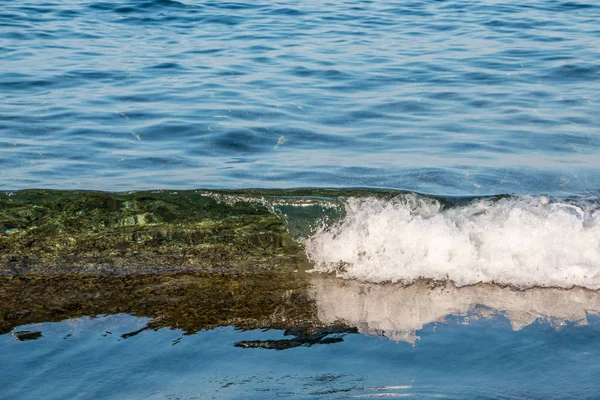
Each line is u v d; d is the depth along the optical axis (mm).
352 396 4719
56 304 6043
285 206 6965
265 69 13555
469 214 6906
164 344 5426
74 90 11906
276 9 19281
